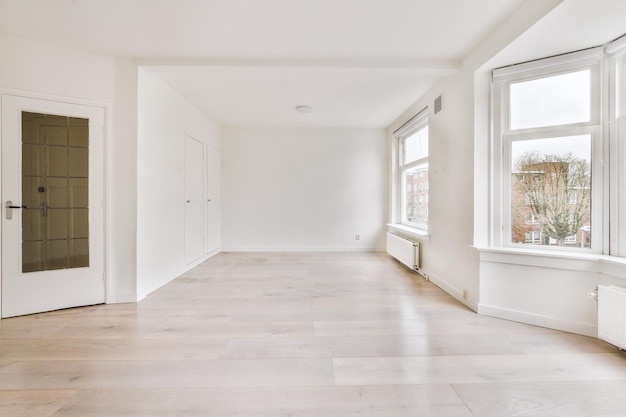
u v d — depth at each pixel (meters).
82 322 2.50
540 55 2.42
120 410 1.46
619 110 2.17
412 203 4.96
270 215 5.81
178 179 3.97
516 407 1.48
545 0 1.92
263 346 2.09
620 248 2.17
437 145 3.54
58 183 2.79
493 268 2.63
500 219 2.71
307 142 5.79
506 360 1.92
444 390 1.62
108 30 2.51
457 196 3.06
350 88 3.74
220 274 4.10
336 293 3.29
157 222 3.43
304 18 2.34
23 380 1.70
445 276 3.35
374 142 5.81
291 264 4.72
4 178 2.56
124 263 2.99
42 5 2.17
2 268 2.56
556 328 2.35
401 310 2.78
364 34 2.56
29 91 2.63
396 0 2.12
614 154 2.19
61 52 2.75
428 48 2.78
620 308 1.92
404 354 1.99
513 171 2.67
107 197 2.94
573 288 2.28
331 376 1.74
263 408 1.47
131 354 1.98
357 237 5.85
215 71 3.14
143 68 3.05
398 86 3.67
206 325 2.44
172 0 2.12
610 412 1.45
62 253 2.81
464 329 2.37
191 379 1.71
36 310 2.68
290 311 2.75
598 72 2.27
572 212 2.40
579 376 1.74
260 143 5.77
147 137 3.19
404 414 1.44
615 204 2.19
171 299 3.08
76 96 2.80
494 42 2.45
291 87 3.71
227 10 2.24
